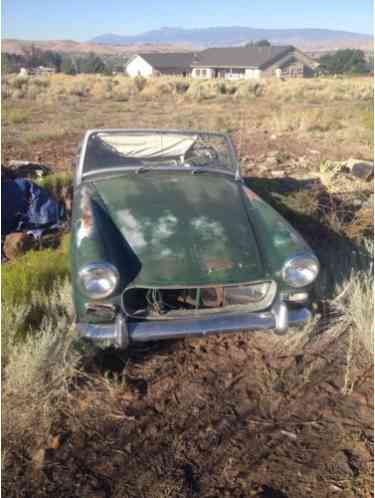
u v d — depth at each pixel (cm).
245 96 3406
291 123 1755
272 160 1141
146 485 303
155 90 3619
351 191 768
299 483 305
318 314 445
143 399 376
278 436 343
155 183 500
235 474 312
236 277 395
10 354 387
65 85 3712
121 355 425
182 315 395
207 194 486
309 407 372
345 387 386
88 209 440
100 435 340
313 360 425
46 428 342
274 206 695
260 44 15012
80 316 388
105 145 561
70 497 293
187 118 2028
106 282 371
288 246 410
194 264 397
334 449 333
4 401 356
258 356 429
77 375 394
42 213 671
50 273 499
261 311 405
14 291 451
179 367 414
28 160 1120
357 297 462
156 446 332
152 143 572
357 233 615
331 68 8525
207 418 359
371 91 3425
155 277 386
